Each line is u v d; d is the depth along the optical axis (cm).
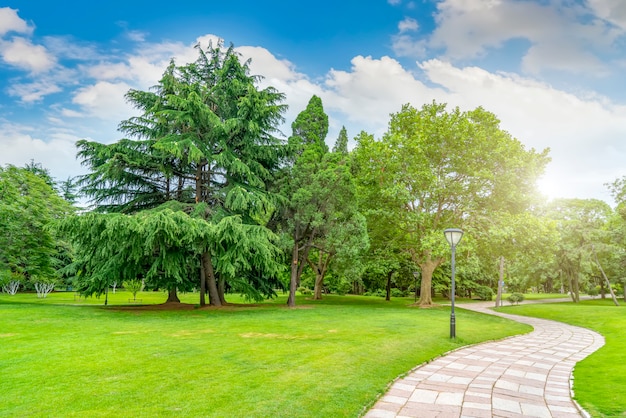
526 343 1313
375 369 782
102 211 2119
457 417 536
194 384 636
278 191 2323
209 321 1494
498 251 2638
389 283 3662
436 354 1009
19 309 1692
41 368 735
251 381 658
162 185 2247
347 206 2244
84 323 1369
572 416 556
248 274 2331
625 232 3572
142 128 2133
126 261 1895
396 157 2534
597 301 4409
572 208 3988
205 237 1741
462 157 2511
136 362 786
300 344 1014
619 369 880
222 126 1972
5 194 2166
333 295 4559
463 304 3919
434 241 2256
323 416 512
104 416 494
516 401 621
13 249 2122
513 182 2430
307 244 2366
